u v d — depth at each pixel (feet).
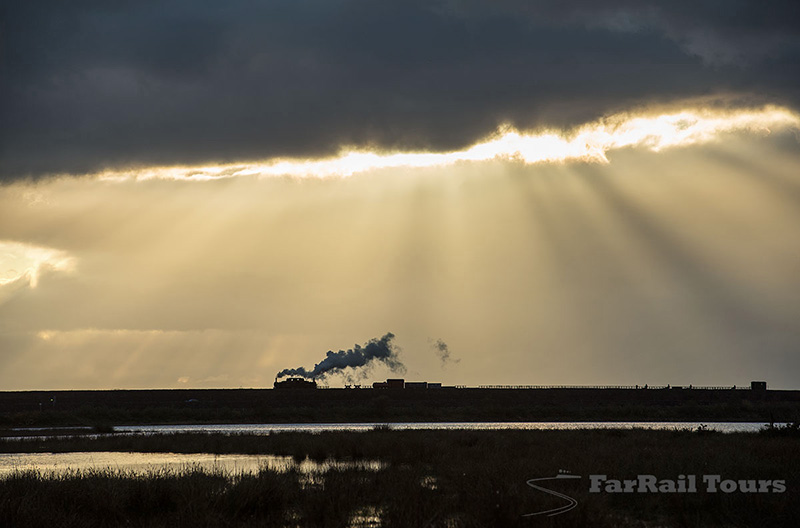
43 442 488.85
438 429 588.09
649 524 170.91
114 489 191.93
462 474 219.20
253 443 436.76
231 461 339.57
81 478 219.61
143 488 189.16
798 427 413.59
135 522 169.27
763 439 379.14
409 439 386.32
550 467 238.07
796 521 162.91
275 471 232.32
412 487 191.31
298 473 250.37
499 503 160.15
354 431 536.42
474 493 180.04
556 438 411.13
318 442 392.47
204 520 161.58
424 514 162.40
